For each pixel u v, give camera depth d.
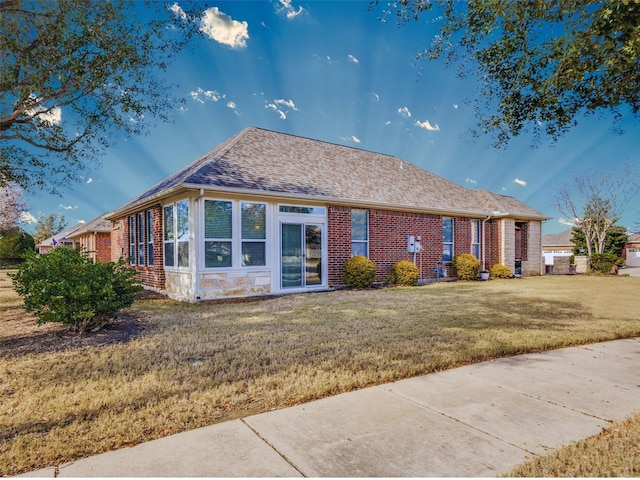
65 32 7.26
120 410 3.50
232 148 12.96
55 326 7.33
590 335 6.46
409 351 5.38
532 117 5.83
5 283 17.80
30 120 8.90
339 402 3.70
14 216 28.31
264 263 11.56
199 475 2.49
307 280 12.59
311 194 12.05
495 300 10.65
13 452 2.76
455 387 4.12
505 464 2.62
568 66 4.70
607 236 34.38
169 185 11.84
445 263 16.92
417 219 15.77
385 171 17.64
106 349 5.58
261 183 11.34
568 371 4.70
